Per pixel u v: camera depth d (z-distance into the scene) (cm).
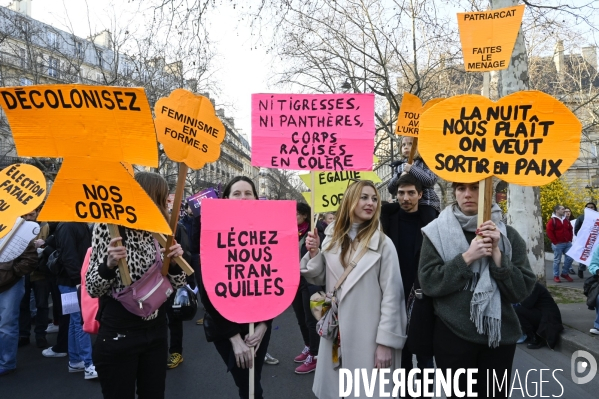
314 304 311
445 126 273
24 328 654
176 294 466
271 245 300
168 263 271
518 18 298
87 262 314
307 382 480
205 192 680
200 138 331
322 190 538
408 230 396
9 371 520
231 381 487
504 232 273
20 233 500
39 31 1919
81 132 243
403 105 480
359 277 288
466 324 260
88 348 501
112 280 255
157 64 1794
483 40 306
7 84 1883
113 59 1877
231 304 290
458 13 311
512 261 268
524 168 260
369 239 295
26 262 512
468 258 254
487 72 305
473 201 278
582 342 544
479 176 266
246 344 294
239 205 300
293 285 297
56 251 521
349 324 287
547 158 258
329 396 296
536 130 260
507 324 262
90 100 238
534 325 596
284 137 355
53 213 249
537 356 556
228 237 296
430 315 288
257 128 355
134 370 268
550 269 1432
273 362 544
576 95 1981
